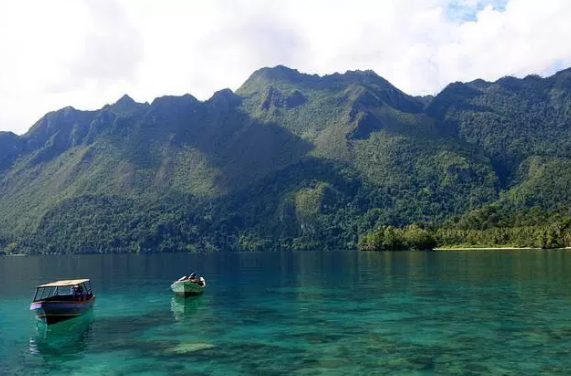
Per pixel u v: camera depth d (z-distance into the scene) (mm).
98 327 49750
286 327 47906
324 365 34469
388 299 65562
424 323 48188
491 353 36500
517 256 160750
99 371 34500
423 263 138250
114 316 56500
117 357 37906
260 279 103812
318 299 67500
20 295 81938
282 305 62875
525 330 43938
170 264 185875
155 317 55438
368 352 37531
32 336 46375
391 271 113688
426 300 63688
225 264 175375
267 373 33000
